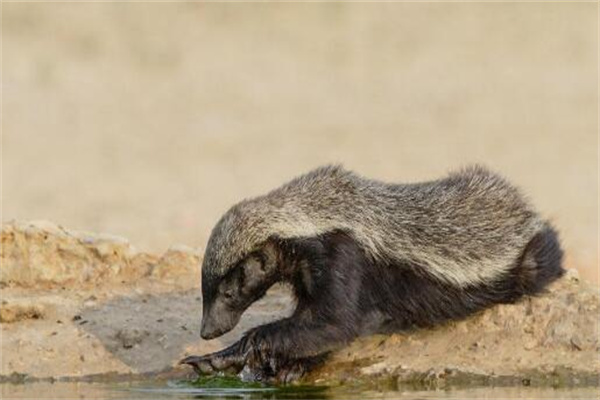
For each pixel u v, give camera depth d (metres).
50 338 15.91
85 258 17.47
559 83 44.31
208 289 14.84
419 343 15.25
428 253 15.03
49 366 15.53
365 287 14.98
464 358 14.99
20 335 15.96
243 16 50.50
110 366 15.52
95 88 44.38
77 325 16.14
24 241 17.31
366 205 15.04
